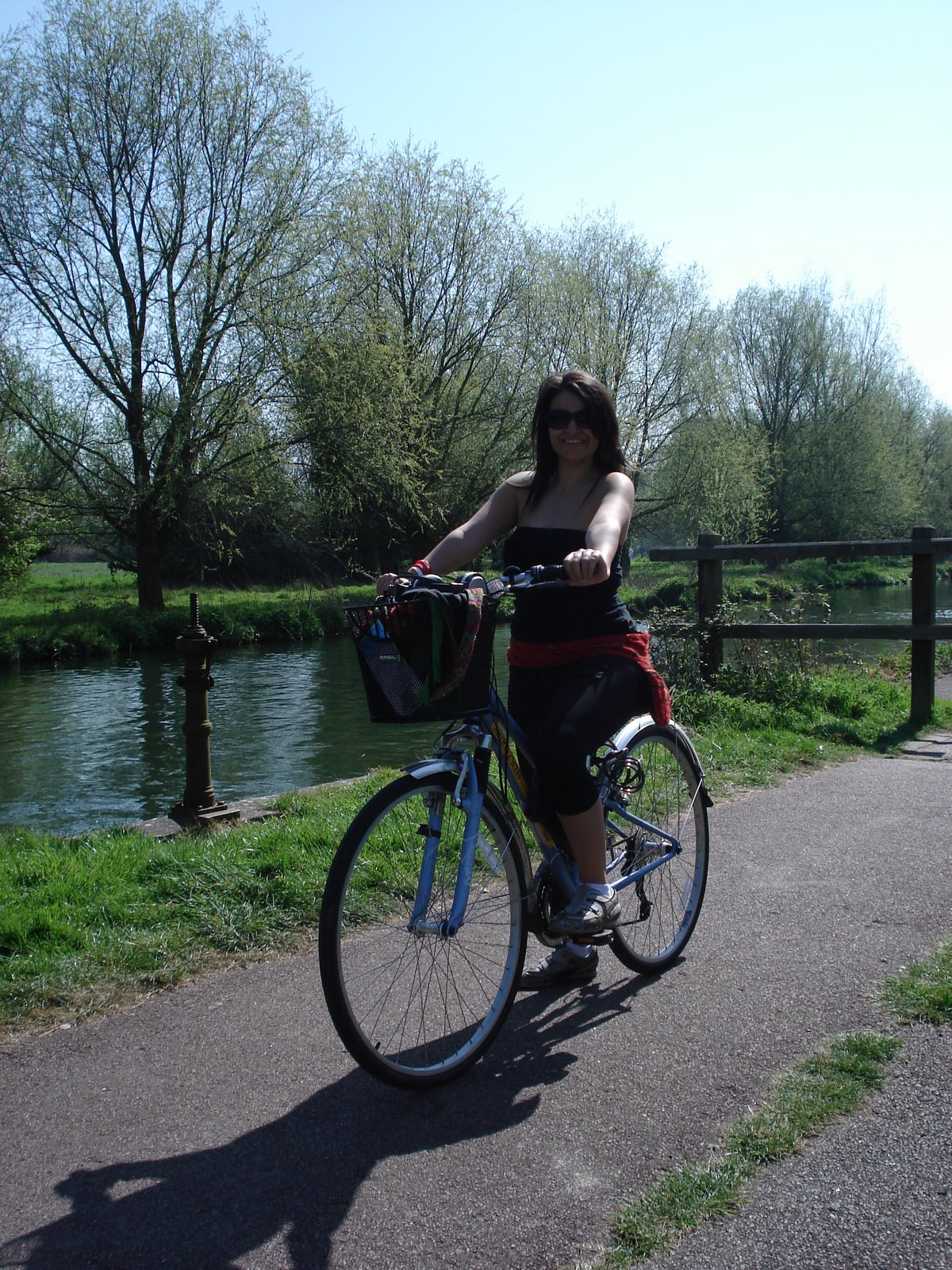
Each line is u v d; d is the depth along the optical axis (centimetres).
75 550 4794
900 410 5350
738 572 3456
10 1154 238
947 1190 215
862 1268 194
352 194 2323
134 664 1947
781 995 309
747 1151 229
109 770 1076
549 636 291
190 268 2255
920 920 364
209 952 352
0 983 324
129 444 2356
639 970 326
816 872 421
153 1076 272
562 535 295
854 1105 247
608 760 312
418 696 253
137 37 2194
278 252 2252
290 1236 207
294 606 2497
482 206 2831
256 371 2248
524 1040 289
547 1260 198
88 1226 212
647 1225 207
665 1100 253
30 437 2295
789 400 4856
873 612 2452
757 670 806
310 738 1220
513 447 2914
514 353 2881
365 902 345
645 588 2823
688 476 3203
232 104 2238
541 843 302
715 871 428
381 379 2338
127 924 374
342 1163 231
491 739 284
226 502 2344
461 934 287
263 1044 288
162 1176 228
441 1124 246
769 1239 202
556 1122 245
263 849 450
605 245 3206
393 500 2630
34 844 504
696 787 353
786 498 4609
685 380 3175
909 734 732
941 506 5644
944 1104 246
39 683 1723
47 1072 275
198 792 598
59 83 2162
